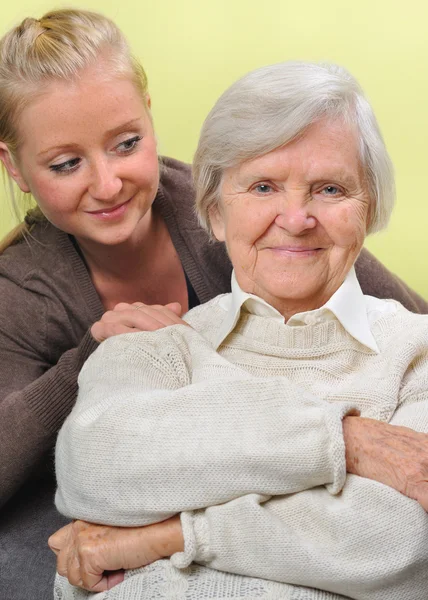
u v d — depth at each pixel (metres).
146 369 1.43
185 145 3.47
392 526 1.15
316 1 3.47
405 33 3.54
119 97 1.77
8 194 2.26
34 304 1.98
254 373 1.43
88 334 1.66
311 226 1.36
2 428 1.76
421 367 1.39
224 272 2.05
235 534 1.20
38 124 1.76
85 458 1.28
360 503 1.17
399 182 3.62
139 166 1.82
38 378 1.80
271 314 1.45
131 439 1.25
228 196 1.42
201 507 1.23
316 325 1.42
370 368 1.39
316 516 1.18
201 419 1.24
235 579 1.22
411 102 3.60
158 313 1.62
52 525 1.87
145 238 2.00
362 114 1.36
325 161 1.33
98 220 1.85
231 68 3.48
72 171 1.81
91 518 1.29
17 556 1.81
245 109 1.34
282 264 1.40
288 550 1.17
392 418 1.33
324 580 1.16
